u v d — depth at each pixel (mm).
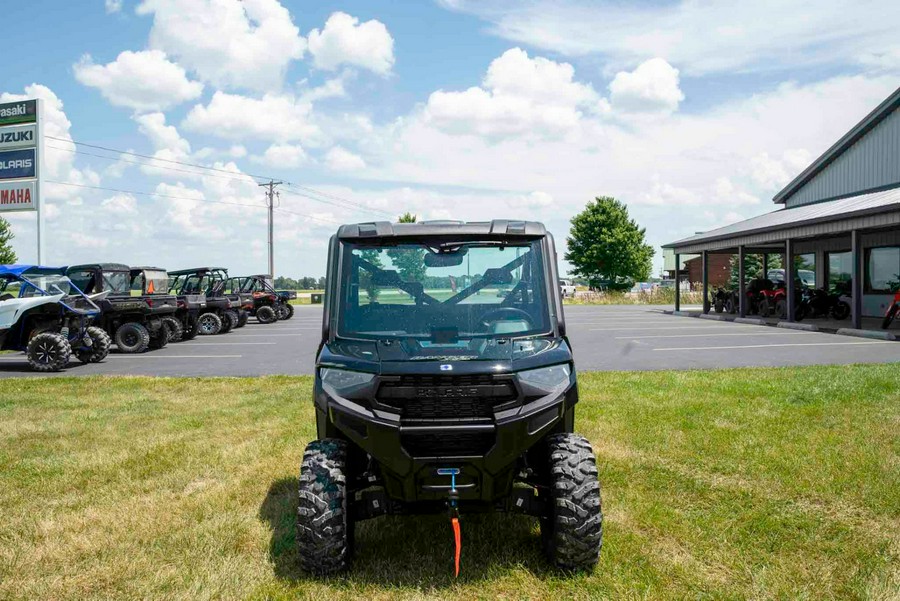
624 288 68375
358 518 3881
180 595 3625
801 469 5551
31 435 7383
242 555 4148
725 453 6082
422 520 4676
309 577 3783
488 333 4008
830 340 16344
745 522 4535
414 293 4129
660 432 6887
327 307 4133
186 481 5695
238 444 6887
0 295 13953
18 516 4910
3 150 21469
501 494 3762
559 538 3684
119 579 3850
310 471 3740
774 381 9773
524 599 3537
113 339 16469
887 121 23984
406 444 3578
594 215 69438
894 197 19125
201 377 11594
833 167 27172
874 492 4996
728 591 3598
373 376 3605
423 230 4219
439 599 3543
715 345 15703
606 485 5344
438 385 3566
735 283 42469
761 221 26453
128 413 8531
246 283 28125
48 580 3832
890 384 9156
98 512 4945
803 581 3701
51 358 12961
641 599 3506
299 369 12805
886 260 23109
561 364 3838
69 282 14430
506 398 3635
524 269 4195
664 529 4434
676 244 29984
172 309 17312
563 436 3924
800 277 27672
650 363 12641
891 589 3549
